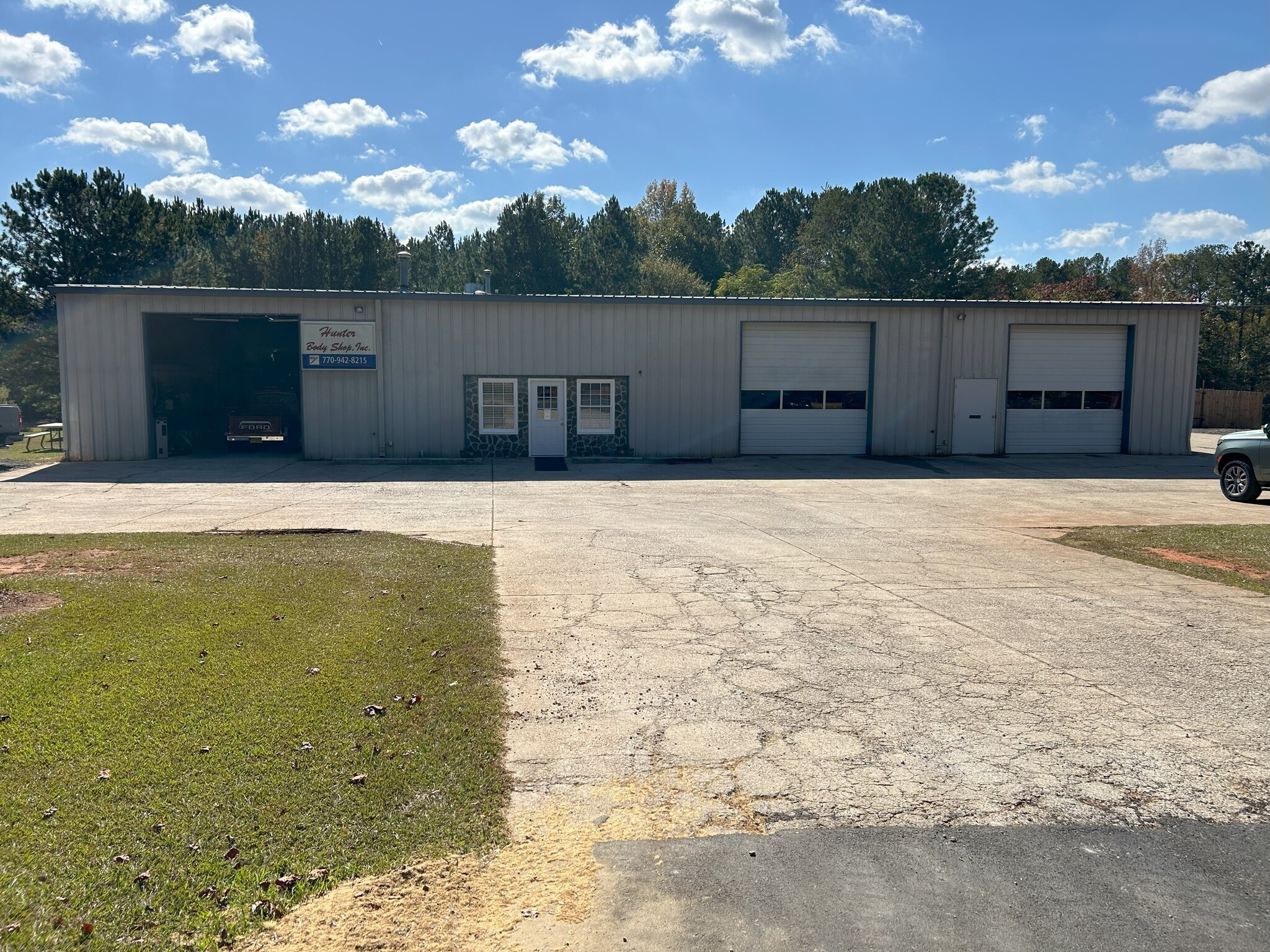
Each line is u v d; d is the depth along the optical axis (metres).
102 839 3.88
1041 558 10.75
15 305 35.41
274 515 13.91
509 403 23.91
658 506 15.30
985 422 25.64
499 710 5.54
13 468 21.22
